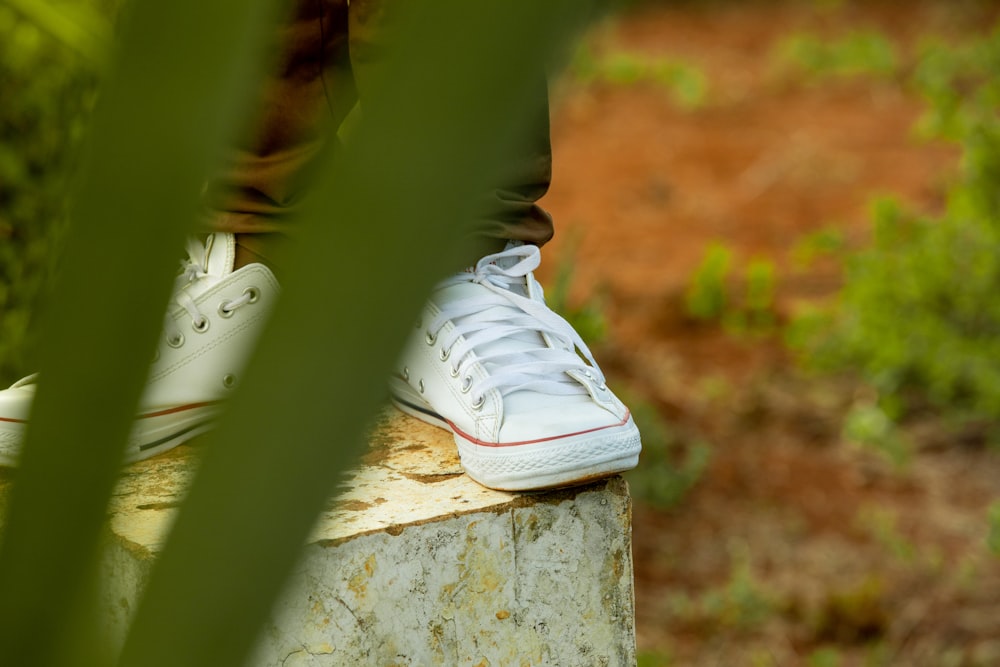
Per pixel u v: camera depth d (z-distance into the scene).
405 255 0.60
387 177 0.58
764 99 10.55
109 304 0.67
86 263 0.66
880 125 9.53
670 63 11.69
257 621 0.66
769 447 4.35
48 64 2.51
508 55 0.56
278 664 1.98
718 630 3.26
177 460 2.09
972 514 3.88
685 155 9.08
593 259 6.81
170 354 2.08
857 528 3.79
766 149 9.09
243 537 0.64
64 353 0.68
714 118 10.04
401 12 0.57
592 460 2.03
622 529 2.09
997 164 5.03
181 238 0.66
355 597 2.00
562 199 8.13
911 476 4.12
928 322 4.82
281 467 0.63
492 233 2.12
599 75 11.36
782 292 6.12
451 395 2.08
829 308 5.77
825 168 8.52
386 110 0.58
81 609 0.72
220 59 0.62
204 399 2.09
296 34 2.07
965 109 7.70
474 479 2.07
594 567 2.08
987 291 4.82
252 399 0.63
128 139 0.63
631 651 2.11
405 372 2.14
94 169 0.64
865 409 4.55
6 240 2.50
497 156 0.58
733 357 5.26
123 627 1.97
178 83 0.63
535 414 2.05
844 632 3.23
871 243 6.79
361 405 0.62
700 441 4.37
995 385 4.45
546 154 2.15
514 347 2.09
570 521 2.07
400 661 2.02
